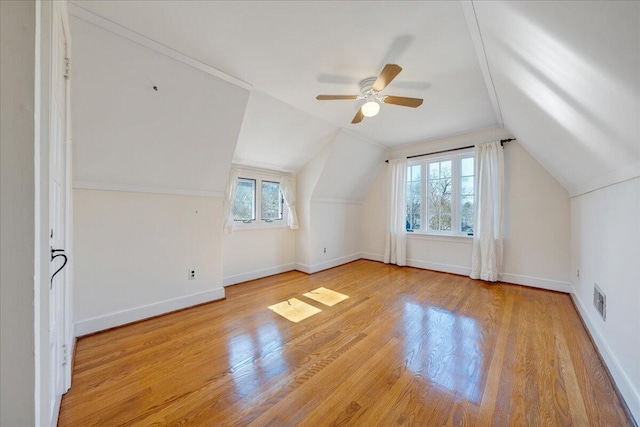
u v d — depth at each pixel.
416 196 4.58
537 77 1.44
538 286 3.31
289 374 1.62
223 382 1.55
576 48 0.95
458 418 1.28
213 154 2.69
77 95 1.80
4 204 0.53
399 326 2.29
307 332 2.19
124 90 1.92
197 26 1.67
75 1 1.46
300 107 2.93
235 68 2.14
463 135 3.92
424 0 1.44
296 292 3.24
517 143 3.47
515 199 3.48
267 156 3.71
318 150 3.98
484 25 1.50
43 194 0.74
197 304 2.80
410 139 4.16
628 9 0.65
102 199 2.21
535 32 1.09
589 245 2.26
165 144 2.34
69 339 1.54
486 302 2.85
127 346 1.96
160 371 1.65
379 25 1.64
